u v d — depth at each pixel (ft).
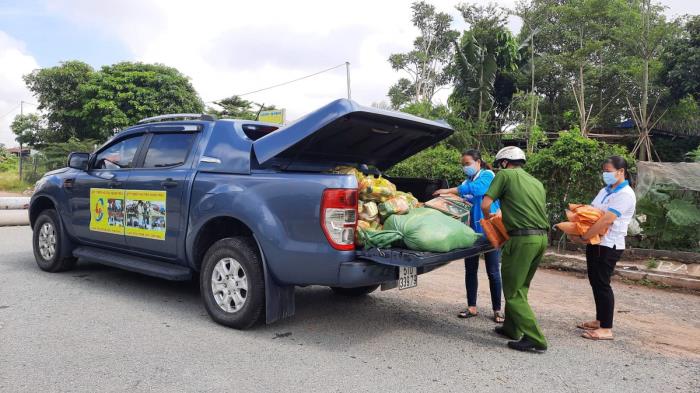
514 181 13.98
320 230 12.62
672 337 15.55
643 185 28.19
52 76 95.14
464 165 16.80
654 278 22.99
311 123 13.46
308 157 15.46
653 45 68.64
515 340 14.52
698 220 26.27
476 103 73.61
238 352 12.76
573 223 14.97
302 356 12.69
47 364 11.57
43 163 90.58
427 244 12.81
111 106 88.74
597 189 28.60
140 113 91.30
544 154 29.96
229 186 14.42
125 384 10.66
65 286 18.81
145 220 16.72
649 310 18.84
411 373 11.89
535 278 24.14
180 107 94.17
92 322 14.74
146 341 13.30
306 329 14.97
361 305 17.95
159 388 10.52
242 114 97.40
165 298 17.63
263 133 16.66
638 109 82.33
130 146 18.30
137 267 17.11
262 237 13.46
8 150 181.16
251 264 13.88
